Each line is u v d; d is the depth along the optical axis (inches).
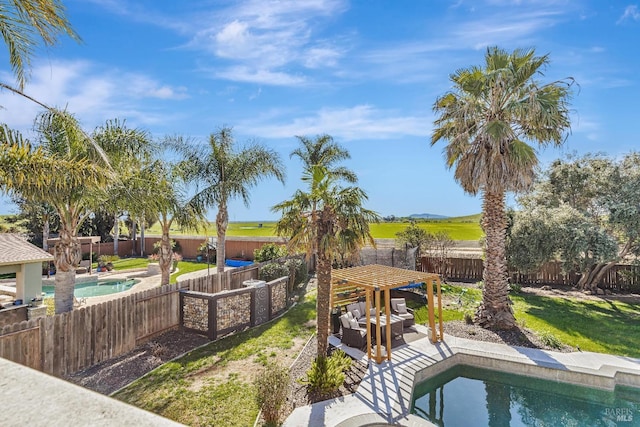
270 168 667.4
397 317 428.5
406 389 287.6
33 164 277.1
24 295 497.7
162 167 526.3
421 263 779.4
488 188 429.7
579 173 661.9
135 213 464.8
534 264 603.5
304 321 464.4
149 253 1301.7
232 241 1109.1
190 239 1213.7
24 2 219.8
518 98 416.2
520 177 404.8
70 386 44.3
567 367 320.8
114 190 418.3
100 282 792.9
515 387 320.2
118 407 39.6
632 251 575.8
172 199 536.7
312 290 642.8
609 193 609.6
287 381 258.4
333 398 272.1
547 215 602.9
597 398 298.8
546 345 374.6
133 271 908.0
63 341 299.7
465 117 416.5
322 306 292.0
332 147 842.2
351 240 286.5
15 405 38.9
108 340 337.4
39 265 519.8
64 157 339.3
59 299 381.7
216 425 233.1
